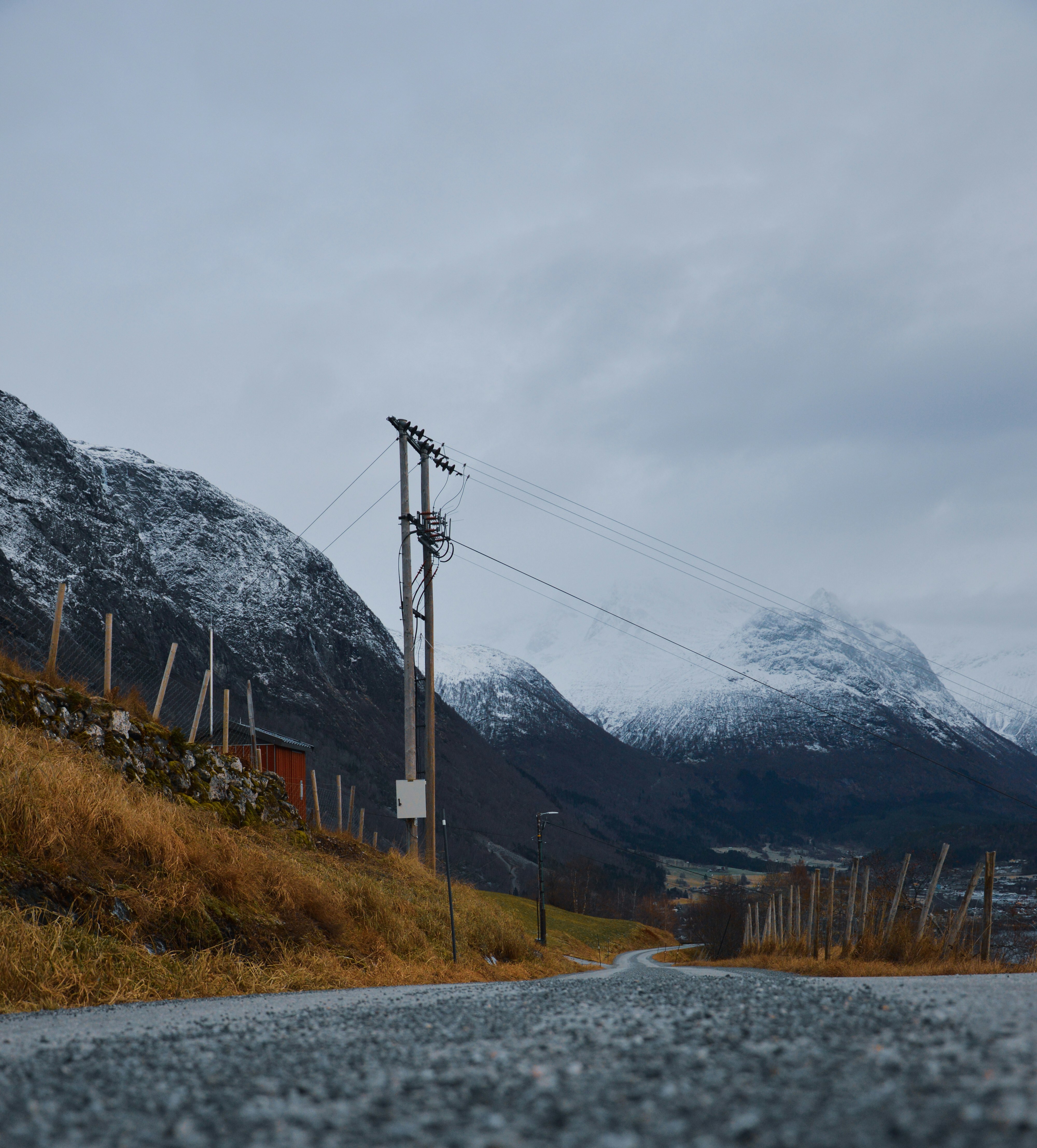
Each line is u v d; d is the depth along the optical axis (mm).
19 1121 2936
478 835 158750
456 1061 3852
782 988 8023
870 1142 2207
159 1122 2887
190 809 18516
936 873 24641
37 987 9109
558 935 68312
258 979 12102
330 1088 3369
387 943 17578
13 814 11812
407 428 32906
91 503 172375
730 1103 2771
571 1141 2398
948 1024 4398
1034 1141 2104
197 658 160625
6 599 87250
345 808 85438
